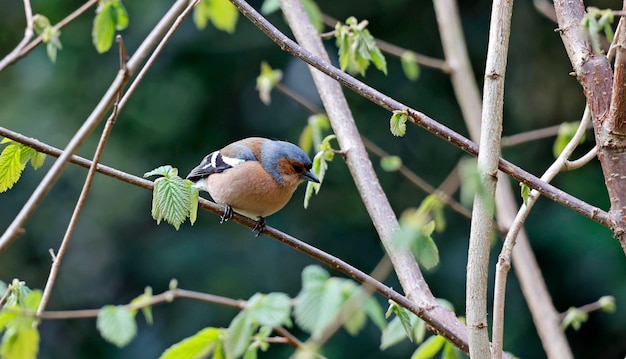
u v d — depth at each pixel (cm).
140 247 1566
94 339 1588
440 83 1570
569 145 469
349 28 668
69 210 1573
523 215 442
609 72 448
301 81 1597
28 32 620
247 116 1584
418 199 1548
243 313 537
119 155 1518
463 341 480
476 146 455
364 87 483
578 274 1448
